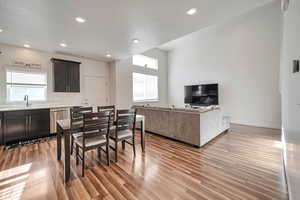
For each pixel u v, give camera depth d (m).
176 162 2.41
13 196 1.62
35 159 2.54
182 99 7.50
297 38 1.22
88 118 2.11
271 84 4.75
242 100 5.36
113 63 5.52
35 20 2.48
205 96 6.27
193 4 2.09
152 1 2.02
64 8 2.14
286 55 2.04
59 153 2.52
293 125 1.36
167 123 3.65
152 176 2.00
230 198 1.56
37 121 3.67
